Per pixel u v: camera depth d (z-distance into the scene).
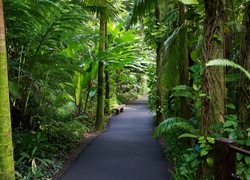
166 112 6.25
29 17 3.53
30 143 3.42
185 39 3.57
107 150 4.32
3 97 1.83
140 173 3.22
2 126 1.84
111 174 3.19
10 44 3.90
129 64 8.41
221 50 2.23
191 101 4.00
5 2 3.20
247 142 2.02
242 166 2.07
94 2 4.49
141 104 12.61
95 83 7.76
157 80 6.05
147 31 5.88
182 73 3.80
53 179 3.03
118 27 6.96
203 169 2.22
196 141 2.54
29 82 3.95
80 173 3.22
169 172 3.24
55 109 5.53
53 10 3.69
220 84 2.24
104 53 5.37
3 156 1.85
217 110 2.23
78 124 4.95
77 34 4.38
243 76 2.17
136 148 4.45
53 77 4.42
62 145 4.15
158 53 5.93
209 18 2.24
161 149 4.37
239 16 3.09
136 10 3.80
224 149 1.81
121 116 8.60
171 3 5.36
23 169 3.09
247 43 2.16
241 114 2.17
